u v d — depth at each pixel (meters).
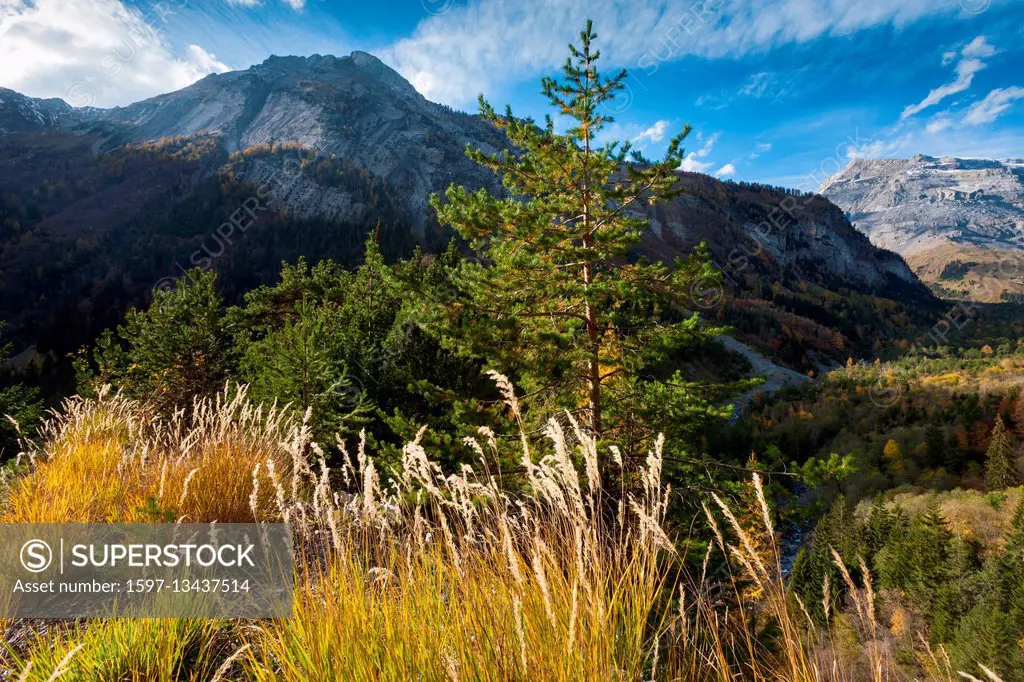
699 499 7.02
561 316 9.37
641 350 9.02
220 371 21.75
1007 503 33.09
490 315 8.84
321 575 2.17
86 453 4.40
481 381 14.95
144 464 4.18
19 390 23.41
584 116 8.98
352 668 1.84
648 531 2.11
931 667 1.48
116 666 2.17
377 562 2.34
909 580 20.47
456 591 2.04
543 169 9.04
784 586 1.92
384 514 2.46
